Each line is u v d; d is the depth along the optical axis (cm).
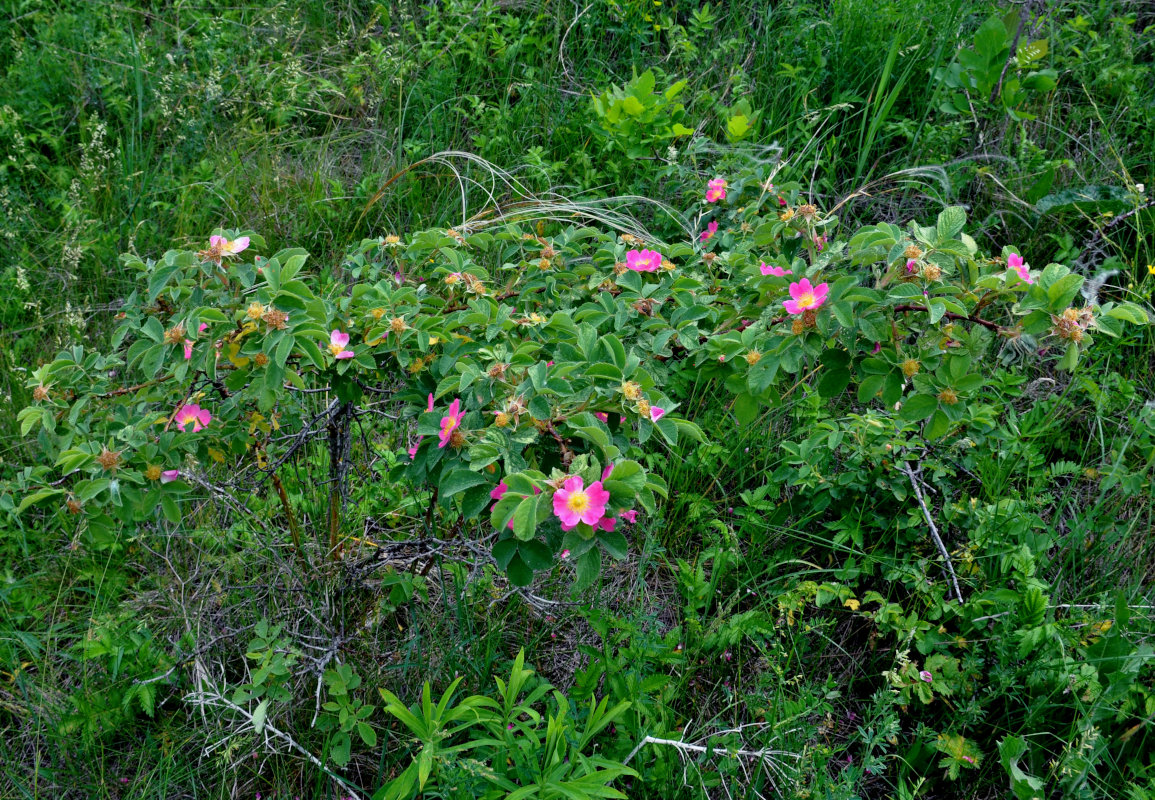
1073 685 218
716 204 331
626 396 174
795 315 194
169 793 227
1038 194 351
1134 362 312
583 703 229
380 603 252
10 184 390
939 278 180
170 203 386
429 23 446
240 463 284
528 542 164
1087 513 274
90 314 351
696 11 422
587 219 336
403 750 227
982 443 272
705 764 228
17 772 232
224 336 192
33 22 472
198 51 447
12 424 310
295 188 389
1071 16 431
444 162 357
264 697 239
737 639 240
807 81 384
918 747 229
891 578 252
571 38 440
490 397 181
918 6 399
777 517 281
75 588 273
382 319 207
